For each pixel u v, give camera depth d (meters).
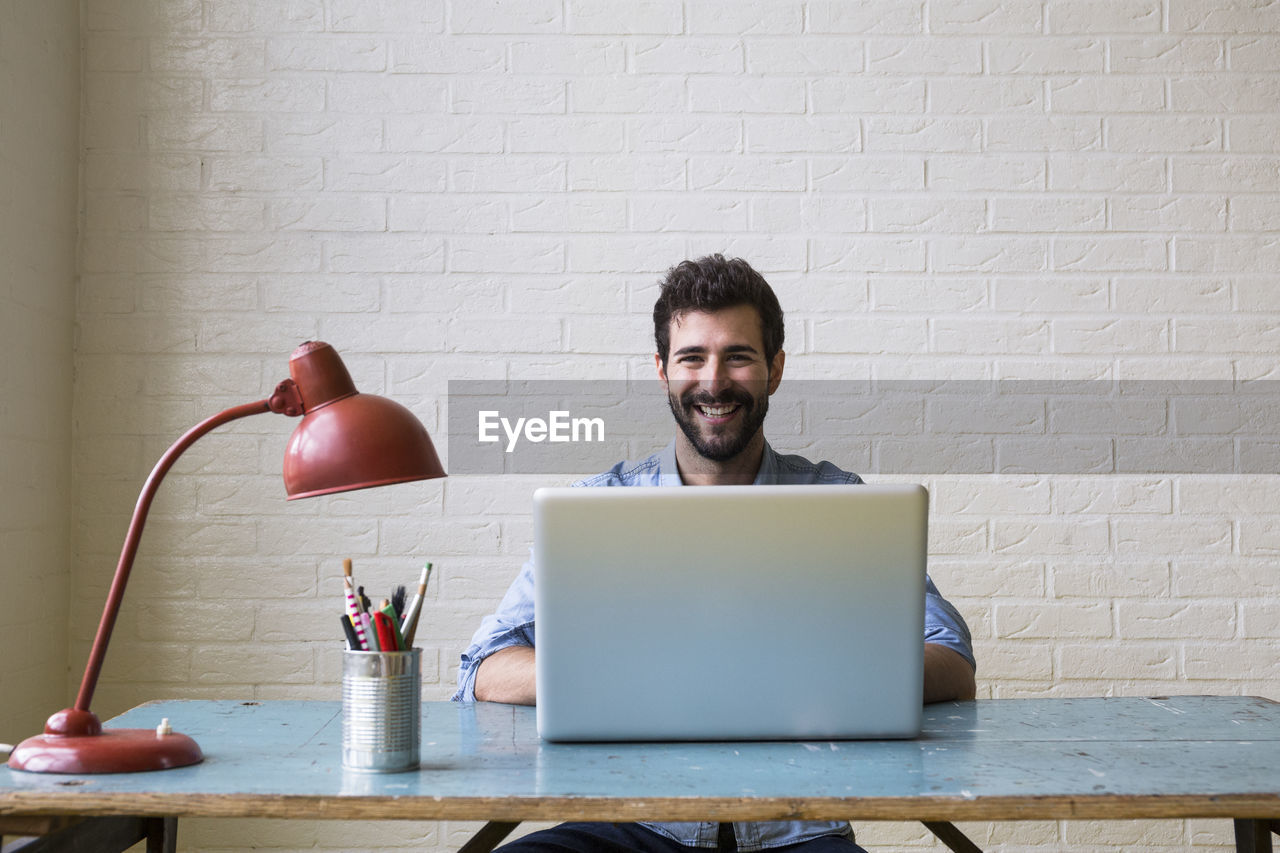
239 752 1.08
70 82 2.20
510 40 2.28
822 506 1.07
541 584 1.07
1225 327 2.27
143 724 1.23
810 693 1.08
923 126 2.29
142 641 2.17
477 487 2.22
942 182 2.28
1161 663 2.22
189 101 2.25
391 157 2.26
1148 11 2.30
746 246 2.26
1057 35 2.30
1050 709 1.31
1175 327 2.27
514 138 2.27
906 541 1.08
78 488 2.19
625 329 2.25
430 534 2.21
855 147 2.28
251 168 2.25
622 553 1.07
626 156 2.27
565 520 1.07
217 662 2.18
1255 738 1.15
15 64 2.00
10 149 1.98
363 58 2.27
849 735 1.09
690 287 1.65
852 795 0.90
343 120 2.26
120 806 0.89
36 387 2.06
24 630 2.00
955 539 2.23
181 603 2.18
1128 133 2.29
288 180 2.25
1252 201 2.29
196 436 1.07
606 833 1.34
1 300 1.94
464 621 2.20
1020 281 2.27
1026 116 2.29
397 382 2.24
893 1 2.30
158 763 0.99
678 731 1.08
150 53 2.25
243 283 2.23
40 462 2.07
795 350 2.26
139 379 2.21
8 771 0.98
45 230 2.10
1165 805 0.90
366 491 2.21
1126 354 2.26
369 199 2.26
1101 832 2.17
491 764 1.01
